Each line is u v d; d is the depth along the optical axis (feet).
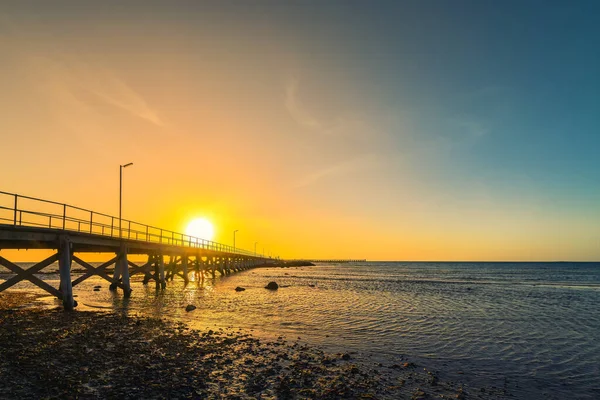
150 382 32.86
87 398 28.91
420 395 33.76
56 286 142.82
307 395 32.19
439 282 204.03
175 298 100.12
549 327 67.51
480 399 33.65
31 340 45.39
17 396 28.60
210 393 31.53
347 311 82.89
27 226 61.87
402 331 62.13
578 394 35.35
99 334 50.37
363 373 39.09
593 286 180.45
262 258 470.39
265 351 45.88
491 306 97.55
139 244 106.11
